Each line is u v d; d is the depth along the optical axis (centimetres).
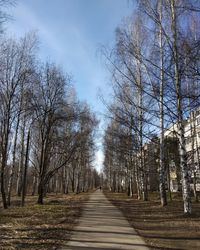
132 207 2481
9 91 2527
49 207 2412
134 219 1728
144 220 1677
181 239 1145
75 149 3612
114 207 2469
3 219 1681
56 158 3978
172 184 5422
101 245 1015
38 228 1359
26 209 2277
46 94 3000
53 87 3027
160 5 1641
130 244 1042
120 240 1106
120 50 1895
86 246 998
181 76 1488
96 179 13525
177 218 1638
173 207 2208
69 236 1173
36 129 3431
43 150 3070
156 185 5478
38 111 2966
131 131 2894
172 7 1547
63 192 5503
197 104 1502
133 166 3559
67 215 1858
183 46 1335
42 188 2936
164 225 1470
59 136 3375
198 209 2069
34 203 2938
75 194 5216
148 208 2308
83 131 3759
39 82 2841
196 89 1509
